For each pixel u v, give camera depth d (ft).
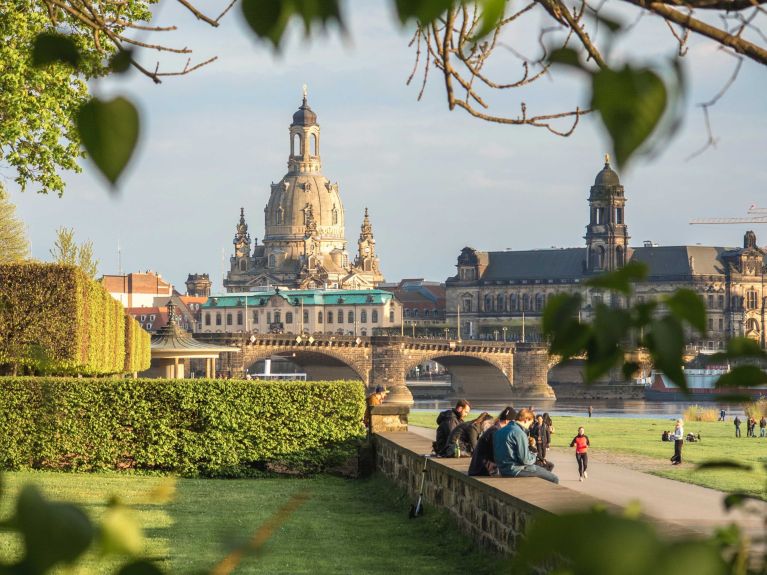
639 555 12.37
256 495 162.09
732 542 16.44
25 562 12.42
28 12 191.83
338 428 196.34
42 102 201.57
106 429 190.19
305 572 95.91
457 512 116.06
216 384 193.26
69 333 215.92
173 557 98.84
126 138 14.64
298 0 14.62
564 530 12.83
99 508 116.98
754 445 352.49
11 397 186.80
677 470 237.86
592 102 14.32
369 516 139.85
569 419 605.31
